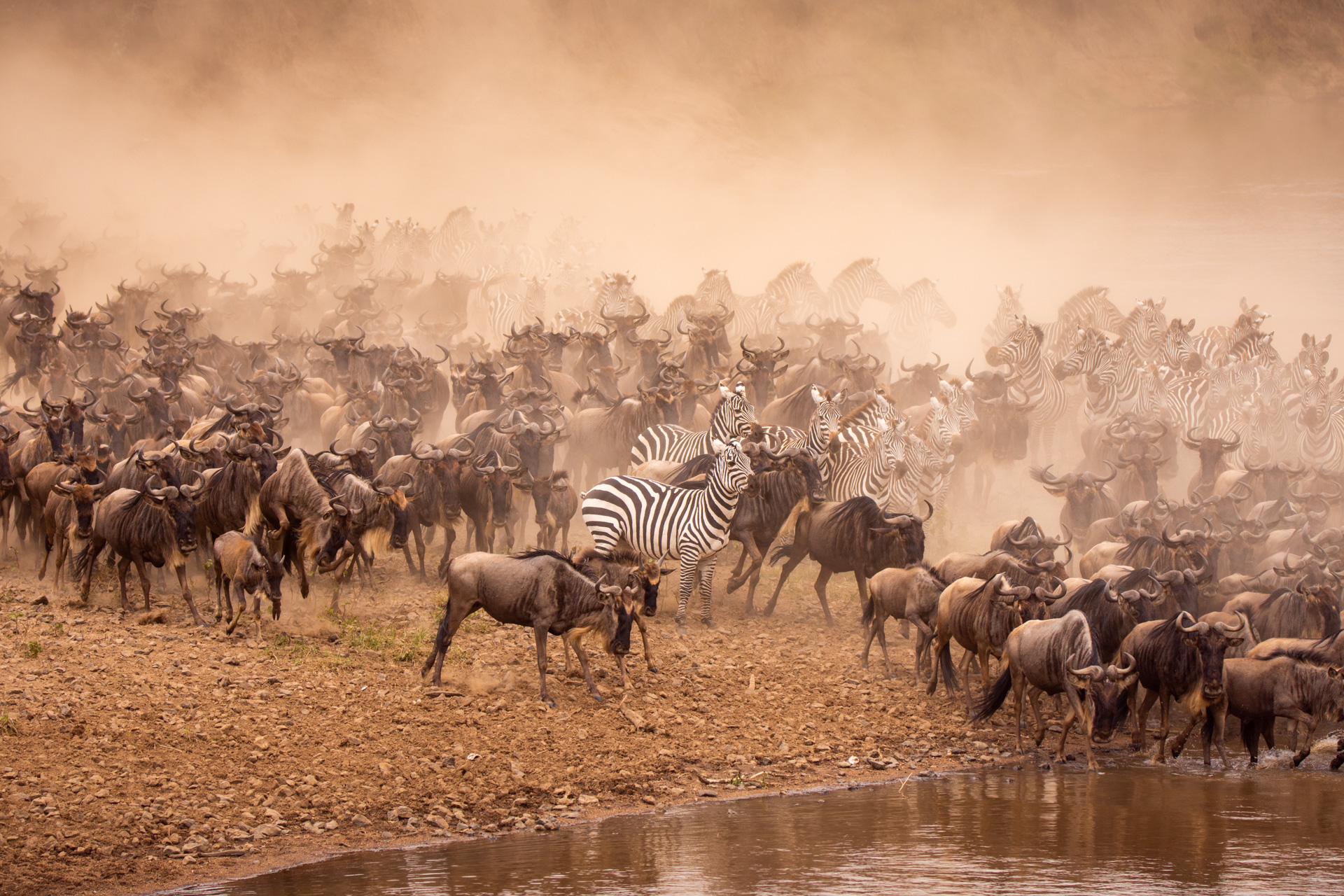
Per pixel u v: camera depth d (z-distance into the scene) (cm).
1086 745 5625
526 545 8012
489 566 5547
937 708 6122
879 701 6138
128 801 4603
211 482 6606
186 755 4959
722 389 7806
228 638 6191
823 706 6019
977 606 5806
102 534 6438
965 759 5588
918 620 6219
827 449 7844
